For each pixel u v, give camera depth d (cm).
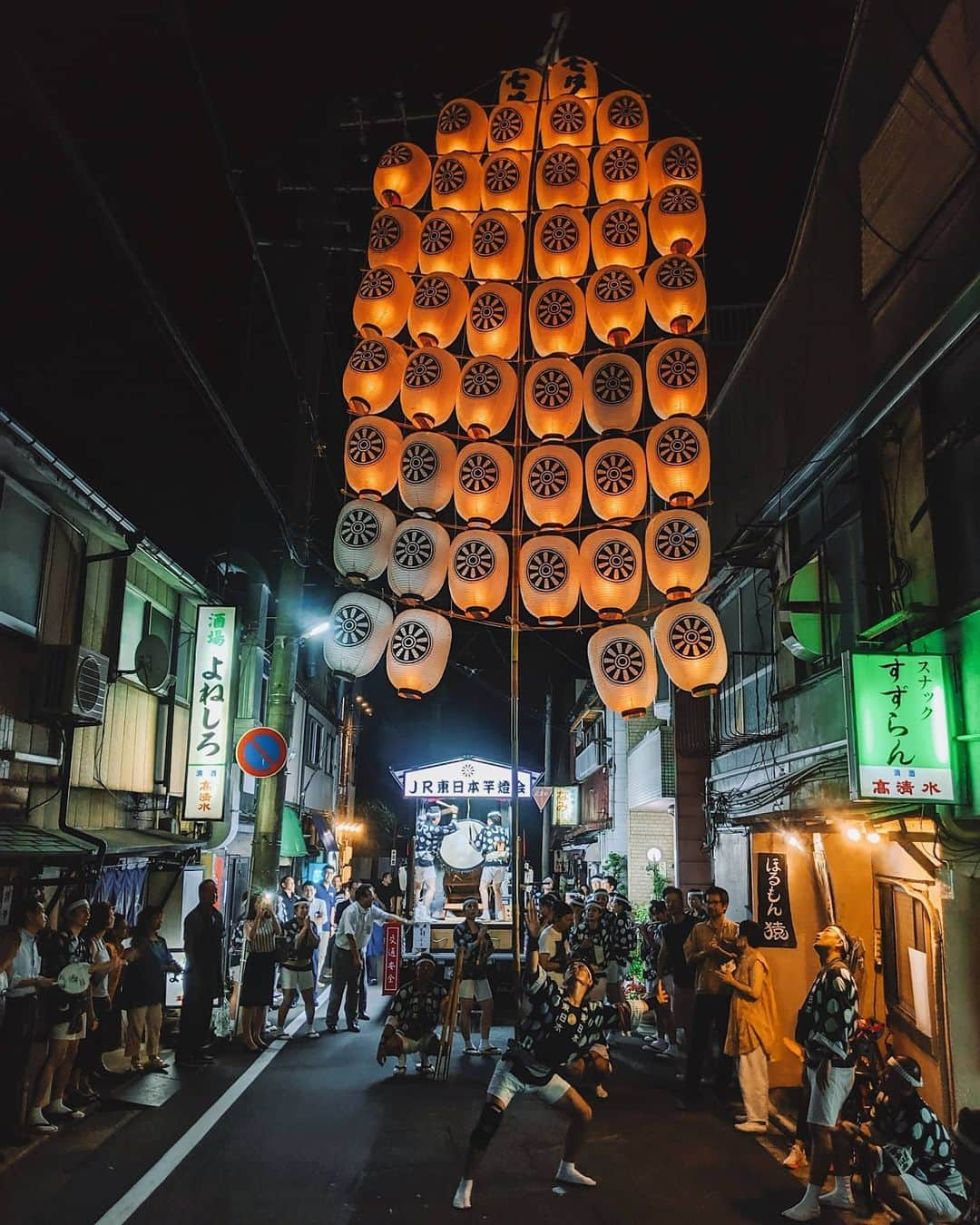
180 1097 970
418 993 1099
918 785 787
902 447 933
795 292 1245
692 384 1003
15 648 995
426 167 1104
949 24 841
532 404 1011
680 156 1073
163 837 1356
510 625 1013
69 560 1127
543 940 1223
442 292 1023
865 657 819
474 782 1797
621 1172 766
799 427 1216
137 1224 627
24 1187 691
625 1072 1152
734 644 1547
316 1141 829
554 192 1051
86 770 1183
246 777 2033
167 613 1514
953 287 821
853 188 1055
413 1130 872
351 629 1021
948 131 838
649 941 1477
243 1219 643
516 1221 653
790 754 1209
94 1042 941
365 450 1034
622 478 988
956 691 804
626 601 984
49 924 1016
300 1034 1345
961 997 755
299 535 1421
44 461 971
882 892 988
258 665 1850
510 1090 709
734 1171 773
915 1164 611
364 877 4416
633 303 1017
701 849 1786
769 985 918
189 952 1145
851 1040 689
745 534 1372
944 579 836
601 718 3216
